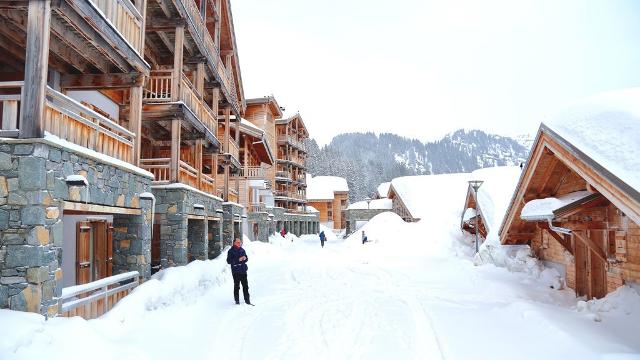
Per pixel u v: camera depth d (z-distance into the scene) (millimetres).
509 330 7238
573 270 10492
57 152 5949
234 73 22297
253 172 32062
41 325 5004
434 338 6938
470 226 21531
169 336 6645
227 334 7121
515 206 11586
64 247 9445
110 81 9578
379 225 31328
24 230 5449
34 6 5781
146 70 9438
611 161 5895
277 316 8555
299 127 59219
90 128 7371
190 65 15852
